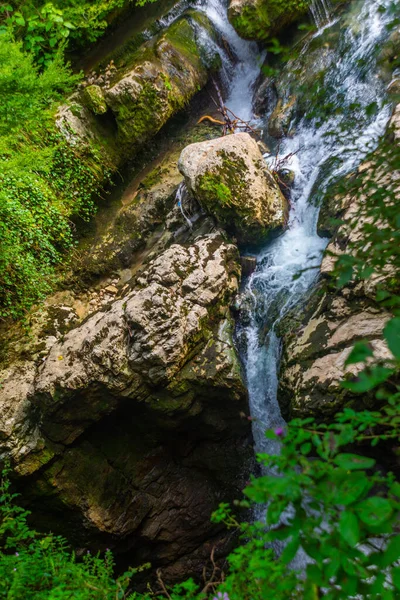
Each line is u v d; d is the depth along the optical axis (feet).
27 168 18.01
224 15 25.81
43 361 17.35
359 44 20.61
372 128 18.65
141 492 18.29
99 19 24.47
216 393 16.44
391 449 12.45
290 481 4.37
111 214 22.48
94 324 16.97
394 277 12.00
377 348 12.92
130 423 17.84
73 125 21.79
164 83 22.74
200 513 18.49
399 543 3.99
